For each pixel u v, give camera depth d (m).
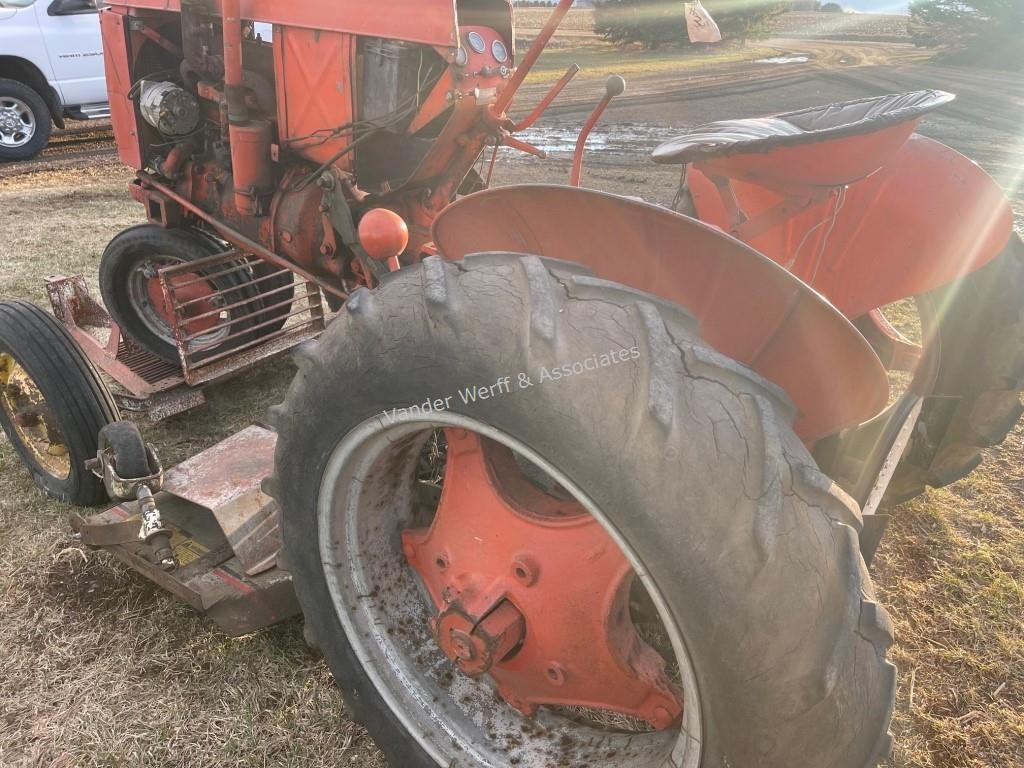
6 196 7.20
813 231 1.96
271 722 2.00
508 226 1.51
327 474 1.61
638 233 1.33
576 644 1.55
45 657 2.18
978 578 2.54
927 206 1.95
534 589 1.56
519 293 1.30
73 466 2.75
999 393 2.17
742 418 1.18
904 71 15.93
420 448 1.74
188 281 3.46
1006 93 13.20
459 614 1.59
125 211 6.74
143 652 2.20
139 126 3.38
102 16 3.37
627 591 1.53
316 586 1.77
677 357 1.20
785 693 1.18
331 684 2.11
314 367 1.54
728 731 1.25
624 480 1.16
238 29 2.68
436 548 1.74
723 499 1.14
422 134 2.80
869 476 1.84
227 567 2.23
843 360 1.35
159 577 2.22
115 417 2.77
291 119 2.81
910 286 1.95
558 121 10.35
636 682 1.54
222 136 3.14
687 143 1.58
